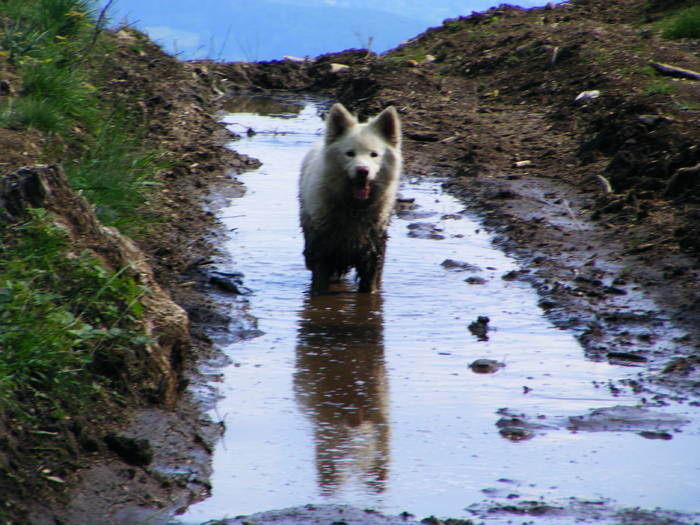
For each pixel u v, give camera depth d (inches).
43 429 641.0
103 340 731.4
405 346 971.9
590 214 1472.7
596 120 1959.9
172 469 666.2
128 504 609.6
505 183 1686.8
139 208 1396.4
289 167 1895.9
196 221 1433.3
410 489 652.1
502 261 1291.8
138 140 1690.5
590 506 620.4
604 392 840.9
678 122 1710.1
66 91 1631.4
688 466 688.4
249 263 1268.5
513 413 790.5
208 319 1032.2
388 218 1198.3
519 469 684.7
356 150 1144.8
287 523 589.9
